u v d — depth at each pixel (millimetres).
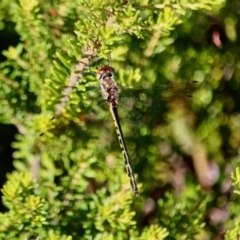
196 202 548
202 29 566
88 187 552
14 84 531
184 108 543
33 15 518
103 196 526
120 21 497
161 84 544
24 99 532
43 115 513
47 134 517
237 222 528
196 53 566
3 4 532
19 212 509
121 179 527
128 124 546
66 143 524
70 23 528
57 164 541
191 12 547
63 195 527
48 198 524
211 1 501
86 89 518
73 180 528
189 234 541
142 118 546
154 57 553
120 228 520
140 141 557
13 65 530
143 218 562
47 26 527
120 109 540
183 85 542
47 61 527
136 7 505
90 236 523
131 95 537
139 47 544
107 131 540
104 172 542
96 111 525
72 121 519
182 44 566
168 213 542
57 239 513
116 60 536
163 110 542
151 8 506
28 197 508
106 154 542
